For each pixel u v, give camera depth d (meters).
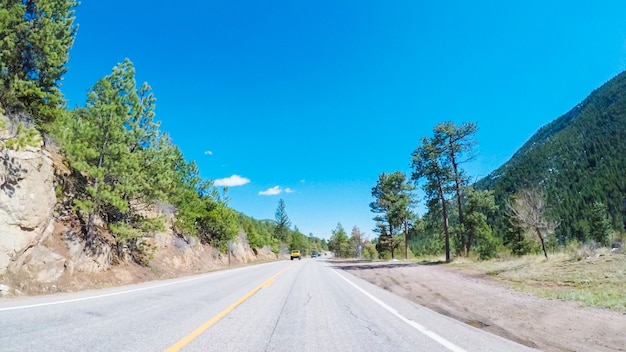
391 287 15.02
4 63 13.34
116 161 16.77
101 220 18.94
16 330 5.16
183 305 8.24
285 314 7.45
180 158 38.56
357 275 22.17
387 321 6.92
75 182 17.31
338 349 4.75
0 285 10.55
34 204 12.79
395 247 56.31
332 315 7.49
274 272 23.97
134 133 18.56
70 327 5.47
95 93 16.89
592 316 7.70
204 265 33.72
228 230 43.88
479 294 11.79
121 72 18.06
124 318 6.39
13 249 11.75
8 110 13.97
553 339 6.07
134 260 20.80
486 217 38.06
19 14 13.38
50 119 16.44
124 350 4.28
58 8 15.03
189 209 35.41
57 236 14.99
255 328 5.91
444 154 33.59
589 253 17.95
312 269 28.97
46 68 15.07
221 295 10.46
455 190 33.66
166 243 27.83
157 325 5.85
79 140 15.73
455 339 5.45
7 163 12.27
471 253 33.78
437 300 10.93
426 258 40.09
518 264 20.20
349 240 103.06
